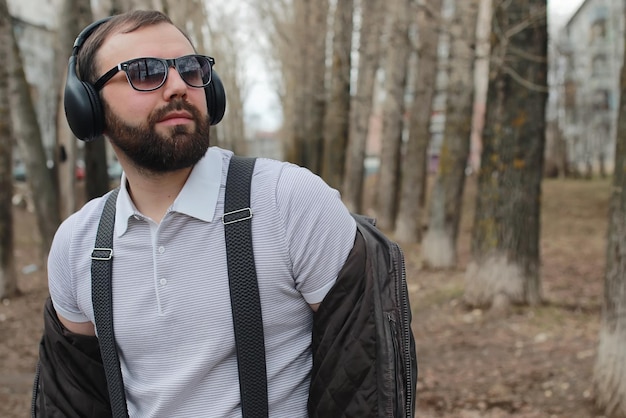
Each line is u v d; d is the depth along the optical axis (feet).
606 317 14.82
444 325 24.39
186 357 5.03
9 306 28.89
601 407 14.90
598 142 118.93
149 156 4.87
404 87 54.80
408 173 48.80
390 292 5.09
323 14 54.60
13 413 16.71
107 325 5.14
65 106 5.23
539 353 20.20
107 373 5.23
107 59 5.01
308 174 5.21
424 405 17.16
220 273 4.97
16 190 66.80
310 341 5.28
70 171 32.65
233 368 5.05
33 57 69.51
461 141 36.40
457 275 34.96
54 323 5.56
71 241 5.37
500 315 24.23
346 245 5.09
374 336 4.94
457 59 34.63
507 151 24.09
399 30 38.60
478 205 25.34
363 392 4.91
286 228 4.98
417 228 49.21
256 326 4.92
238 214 4.96
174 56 5.00
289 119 87.97
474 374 19.11
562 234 55.47
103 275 5.14
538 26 23.02
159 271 5.00
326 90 58.54
